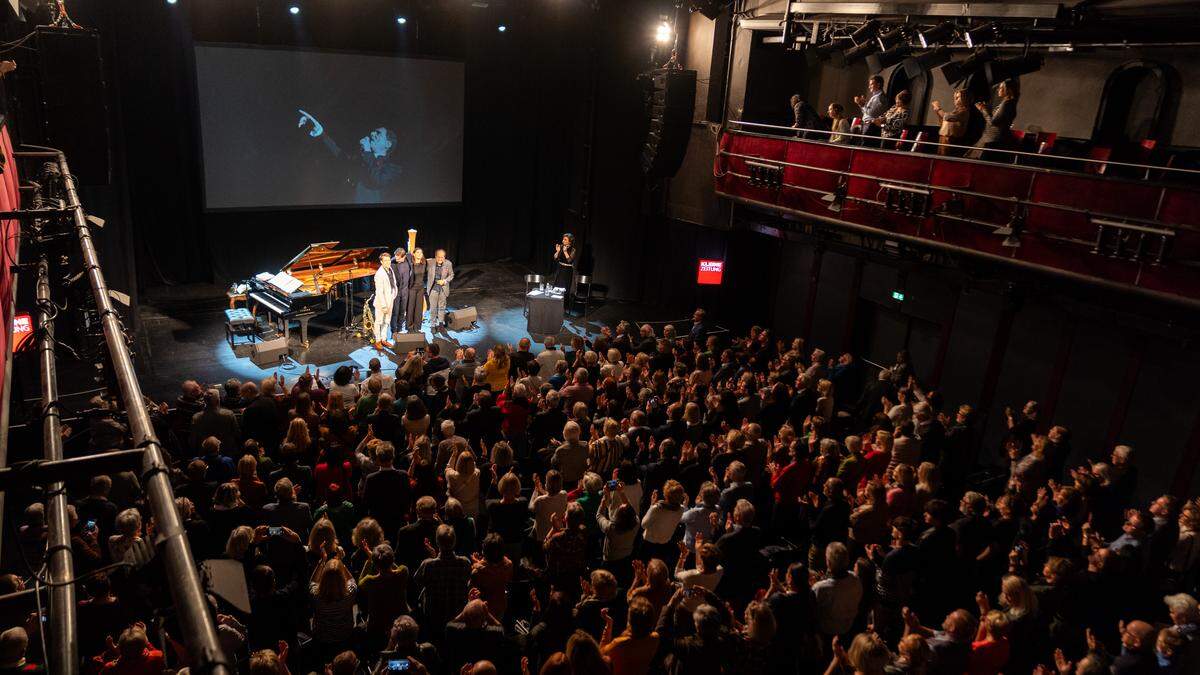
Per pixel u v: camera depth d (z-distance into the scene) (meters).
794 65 15.12
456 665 5.32
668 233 17.22
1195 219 7.77
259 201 17.58
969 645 5.36
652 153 16.05
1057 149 10.24
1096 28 9.28
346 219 18.88
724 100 15.16
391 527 7.11
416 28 18.38
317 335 15.32
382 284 14.32
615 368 10.54
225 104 16.64
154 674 4.77
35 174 9.17
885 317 14.08
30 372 11.77
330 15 17.34
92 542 6.08
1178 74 10.03
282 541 5.95
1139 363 10.19
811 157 12.20
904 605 6.73
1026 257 9.36
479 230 21.09
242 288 15.05
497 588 5.97
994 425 12.13
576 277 17.61
